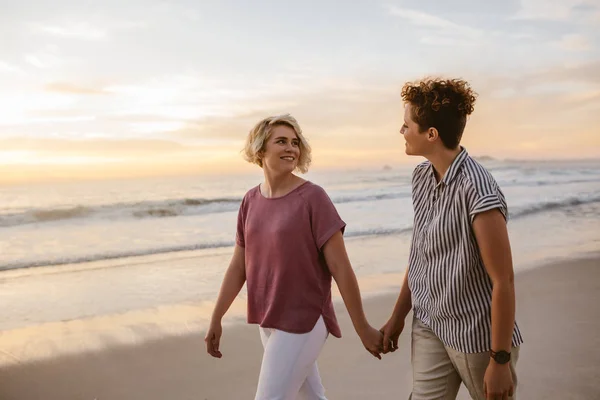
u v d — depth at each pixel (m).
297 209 2.49
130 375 4.02
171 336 4.86
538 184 24.89
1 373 4.06
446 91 2.09
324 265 2.57
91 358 4.36
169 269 8.05
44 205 16.09
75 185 29.48
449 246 2.09
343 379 3.83
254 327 5.06
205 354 4.42
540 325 4.80
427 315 2.25
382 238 10.50
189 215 15.63
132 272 7.86
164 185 30.73
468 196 1.98
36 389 3.80
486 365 2.09
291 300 2.50
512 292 1.95
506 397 1.99
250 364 4.21
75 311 5.80
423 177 2.26
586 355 4.05
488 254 1.93
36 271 8.04
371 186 28.84
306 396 2.78
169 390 3.77
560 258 8.03
